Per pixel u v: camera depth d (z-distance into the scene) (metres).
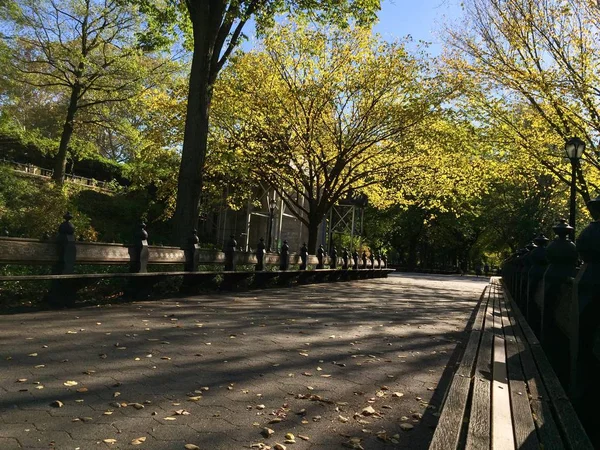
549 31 15.20
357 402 3.97
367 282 22.30
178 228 12.32
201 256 10.98
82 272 9.02
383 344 6.45
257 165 20.02
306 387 4.28
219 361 4.96
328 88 18.52
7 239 6.48
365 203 33.38
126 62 25.44
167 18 15.34
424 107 18.22
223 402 3.76
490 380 3.79
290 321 7.82
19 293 7.49
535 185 27.39
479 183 21.34
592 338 3.05
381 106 19.00
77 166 47.12
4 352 4.73
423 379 4.81
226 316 7.86
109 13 26.11
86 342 5.35
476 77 16.67
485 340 5.72
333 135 19.92
